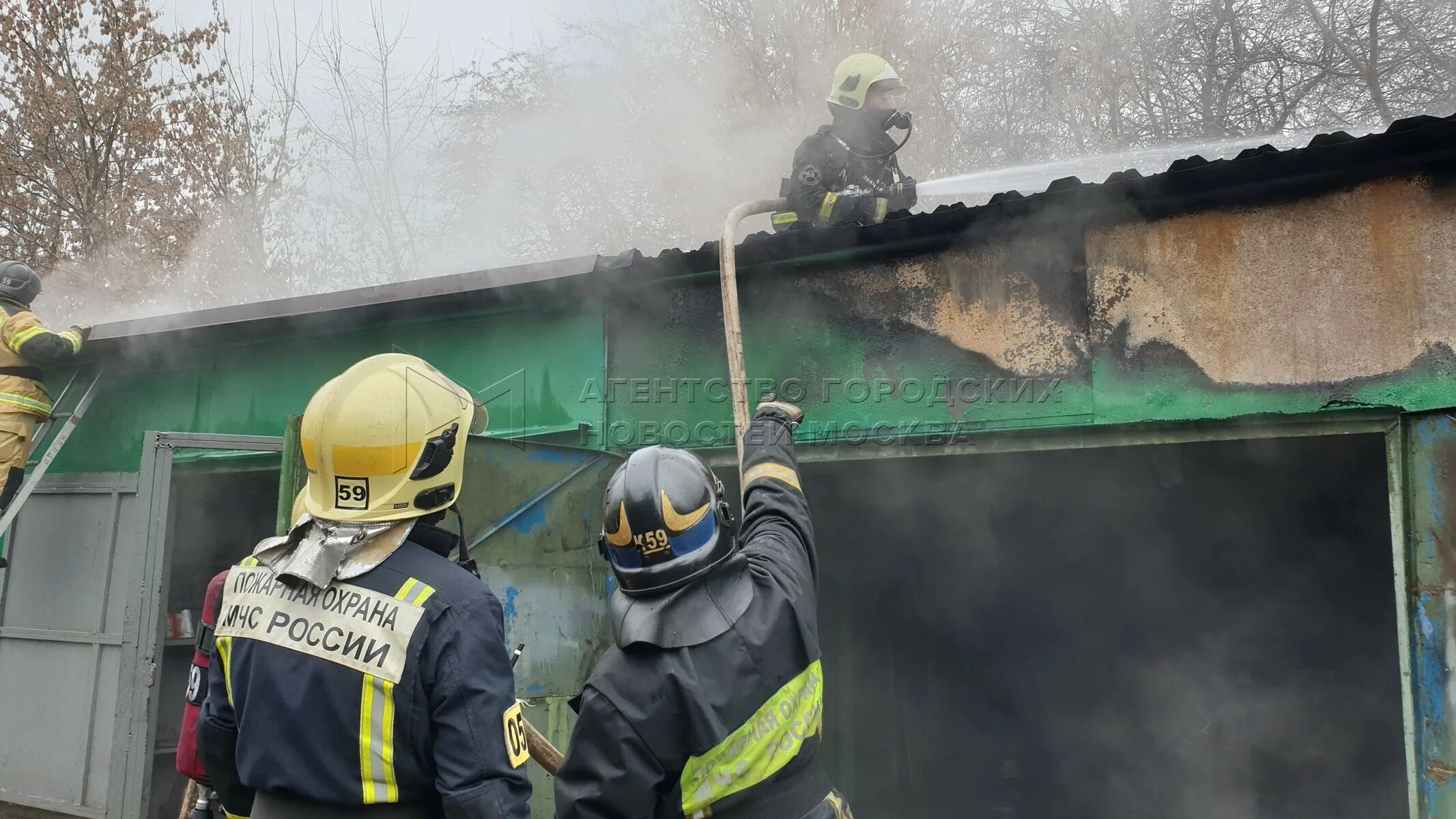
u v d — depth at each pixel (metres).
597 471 3.76
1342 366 2.79
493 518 3.37
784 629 1.73
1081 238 3.23
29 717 5.42
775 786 1.67
